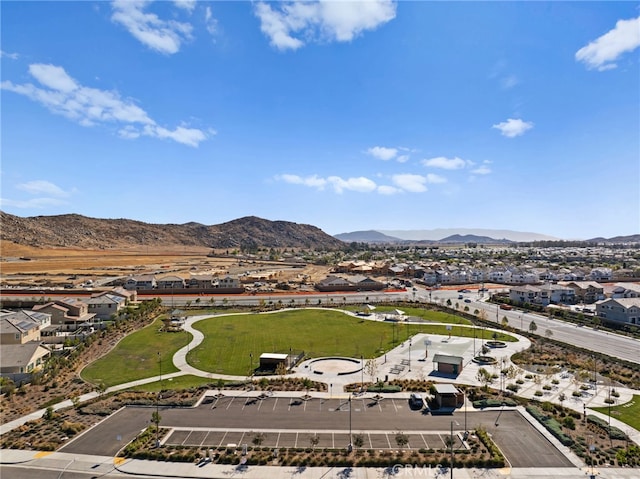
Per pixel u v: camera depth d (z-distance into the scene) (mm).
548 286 155250
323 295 164000
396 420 56188
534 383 70125
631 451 47219
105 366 79562
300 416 57344
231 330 106000
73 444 49969
